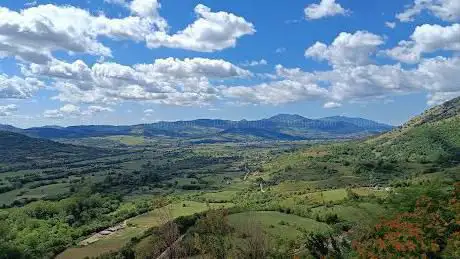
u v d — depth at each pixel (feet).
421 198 190.80
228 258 118.83
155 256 132.05
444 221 152.25
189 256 122.93
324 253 184.96
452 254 131.54
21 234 466.70
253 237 126.31
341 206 438.40
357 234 193.57
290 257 162.50
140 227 480.64
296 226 352.90
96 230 503.61
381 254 139.95
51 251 424.87
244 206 501.56
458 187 185.57
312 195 580.30
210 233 127.85
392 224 159.12
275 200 580.71
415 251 134.92
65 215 568.41
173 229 136.67
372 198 470.80
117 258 316.60
